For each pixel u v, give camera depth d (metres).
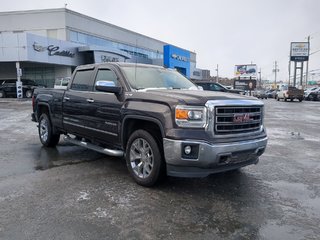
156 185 4.91
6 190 4.77
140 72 5.88
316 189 4.96
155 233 3.50
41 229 3.56
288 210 4.15
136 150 5.12
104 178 5.38
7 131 10.55
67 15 41.06
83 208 4.12
